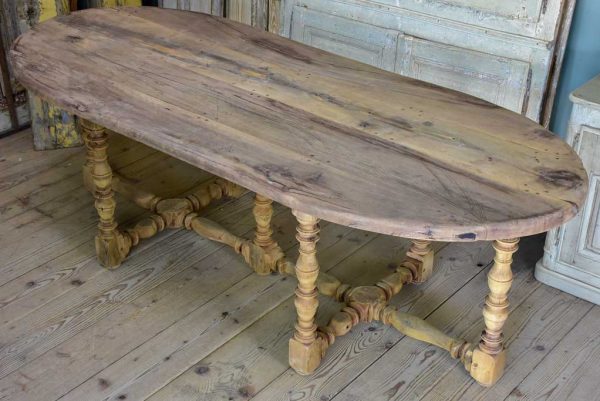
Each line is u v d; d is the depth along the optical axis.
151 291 2.67
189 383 2.31
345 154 2.05
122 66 2.48
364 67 2.56
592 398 2.29
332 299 2.65
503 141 2.14
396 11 3.09
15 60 2.51
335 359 2.40
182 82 2.39
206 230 2.83
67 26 2.75
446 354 2.43
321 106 2.29
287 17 3.44
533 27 2.76
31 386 2.29
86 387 2.29
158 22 2.82
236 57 2.58
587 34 2.79
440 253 2.89
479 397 2.28
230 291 2.68
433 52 3.04
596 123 2.41
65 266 2.78
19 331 2.49
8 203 3.11
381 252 2.90
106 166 2.59
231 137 2.11
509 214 1.83
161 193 3.17
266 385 2.31
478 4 2.86
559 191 1.92
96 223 3.01
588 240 2.59
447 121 2.23
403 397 2.28
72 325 2.52
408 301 2.65
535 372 2.38
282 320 2.56
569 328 2.55
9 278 2.71
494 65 2.90
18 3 3.20
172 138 2.09
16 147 3.49
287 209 3.12
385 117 2.24
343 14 3.25
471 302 2.65
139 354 2.41
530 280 2.76
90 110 2.22
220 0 3.60
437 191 1.91
